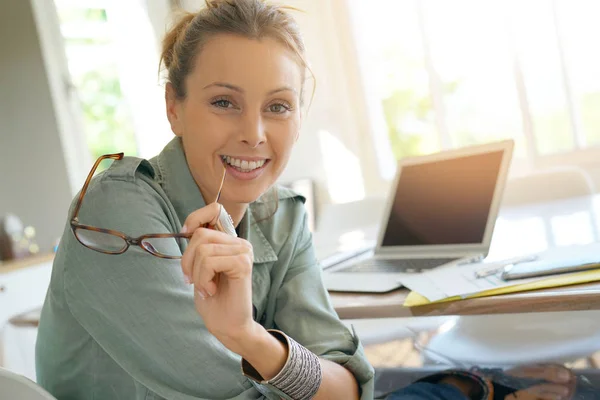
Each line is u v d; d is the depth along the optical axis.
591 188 2.20
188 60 1.03
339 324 1.10
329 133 3.99
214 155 1.03
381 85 3.89
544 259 1.21
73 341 0.99
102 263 0.89
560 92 3.30
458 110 3.64
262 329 0.84
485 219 1.47
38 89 3.89
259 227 1.20
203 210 0.79
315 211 3.93
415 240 1.60
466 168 1.57
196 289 0.76
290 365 0.87
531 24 3.32
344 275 1.45
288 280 1.18
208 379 0.89
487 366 1.43
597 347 1.44
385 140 3.93
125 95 4.26
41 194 3.91
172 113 1.11
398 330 1.85
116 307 0.89
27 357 2.95
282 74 1.00
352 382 1.02
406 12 3.73
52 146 3.90
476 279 1.15
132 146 4.29
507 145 1.51
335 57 3.92
